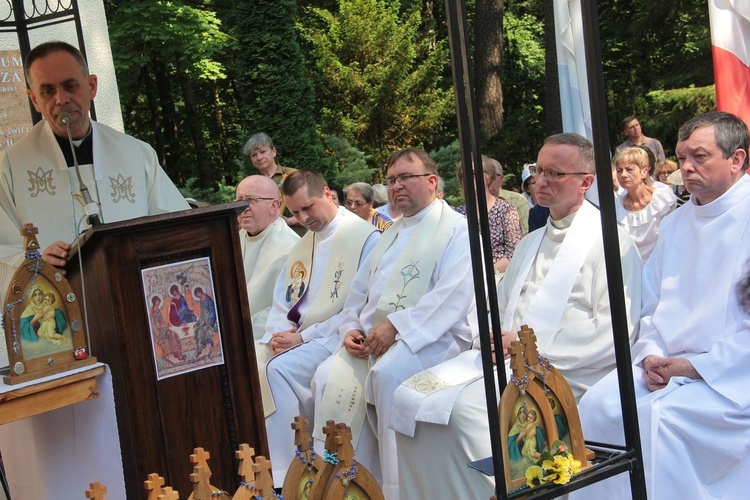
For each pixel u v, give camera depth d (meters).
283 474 4.52
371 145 17.73
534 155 18.50
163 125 20.12
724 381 3.27
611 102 19.17
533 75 21.58
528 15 22.23
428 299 4.18
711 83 17.89
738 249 3.49
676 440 3.17
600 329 3.68
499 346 2.66
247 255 5.45
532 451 2.41
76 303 2.69
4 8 5.17
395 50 17.66
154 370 2.76
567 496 3.25
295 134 13.30
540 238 4.07
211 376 2.89
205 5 17.95
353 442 4.28
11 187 3.64
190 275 2.84
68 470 2.93
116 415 2.77
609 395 3.36
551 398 2.48
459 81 2.19
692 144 3.56
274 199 5.46
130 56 14.32
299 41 18.31
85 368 2.66
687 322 3.53
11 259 3.52
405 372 4.06
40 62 3.40
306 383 4.62
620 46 19.53
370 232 4.91
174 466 2.81
